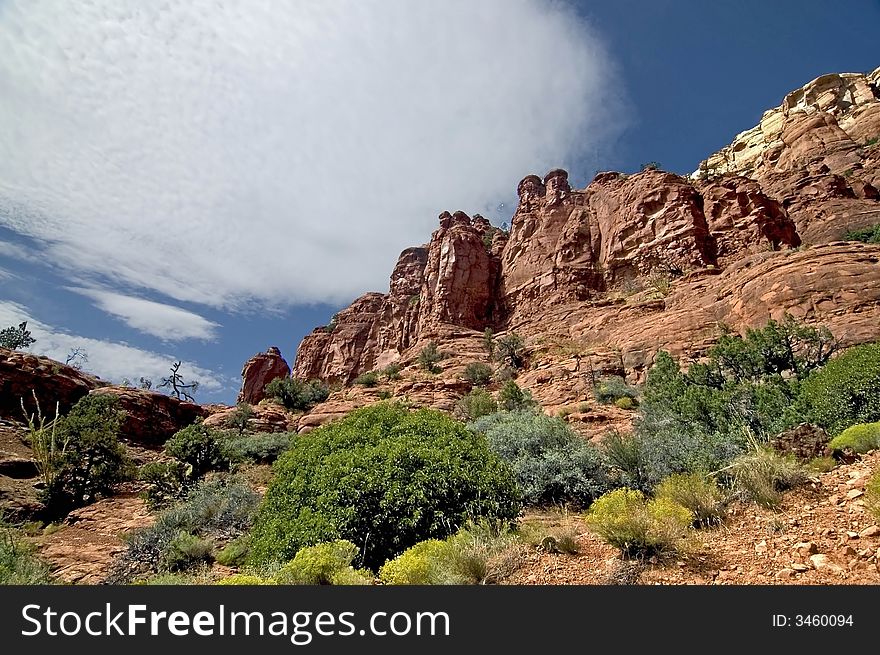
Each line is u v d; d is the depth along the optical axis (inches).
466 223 2933.1
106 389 1327.5
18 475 762.8
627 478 324.8
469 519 227.3
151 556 346.9
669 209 1852.9
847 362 396.2
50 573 310.7
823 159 2217.0
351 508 229.5
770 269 1004.6
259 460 951.0
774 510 185.3
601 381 1131.3
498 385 1430.9
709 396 491.8
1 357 1192.8
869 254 906.7
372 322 3339.1
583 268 2058.3
